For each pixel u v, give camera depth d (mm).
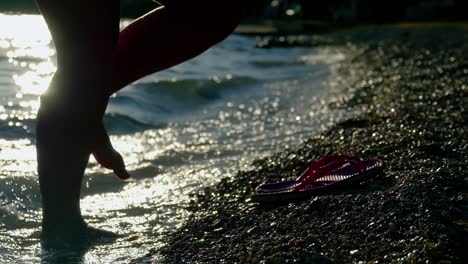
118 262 2424
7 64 5598
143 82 4828
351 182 2680
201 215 2709
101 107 2490
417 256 2289
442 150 2988
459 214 2473
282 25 15672
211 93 4996
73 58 2455
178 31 2492
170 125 3863
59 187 2518
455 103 3844
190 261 2404
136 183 3006
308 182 2705
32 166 3055
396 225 2422
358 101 4496
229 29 2496
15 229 2604
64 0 2430
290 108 4492
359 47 10047
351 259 2314
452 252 2312
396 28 14070
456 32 12070
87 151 2512
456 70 5711
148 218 2709
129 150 3389
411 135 3186
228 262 2369
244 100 4879
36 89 4520
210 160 3281
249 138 3619
